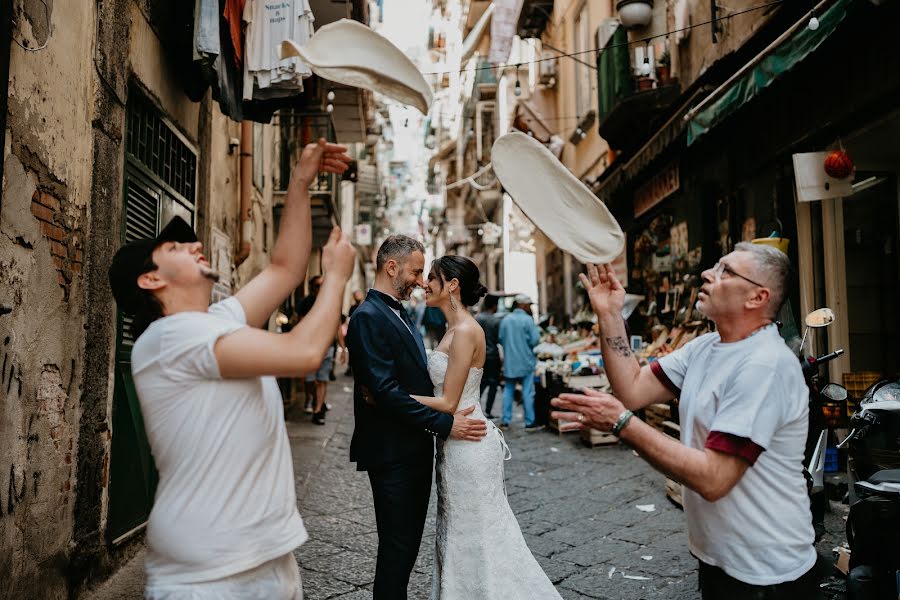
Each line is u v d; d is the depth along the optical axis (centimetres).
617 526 484
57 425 330
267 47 476
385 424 284
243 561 162
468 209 3441
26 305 300
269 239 1121
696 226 859
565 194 220
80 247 356
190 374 163
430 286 304
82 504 357
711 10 760
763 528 182
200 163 627
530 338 914
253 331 165
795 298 658
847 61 541
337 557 424
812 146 619
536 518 508
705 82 715
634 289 1139
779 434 183
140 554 438
